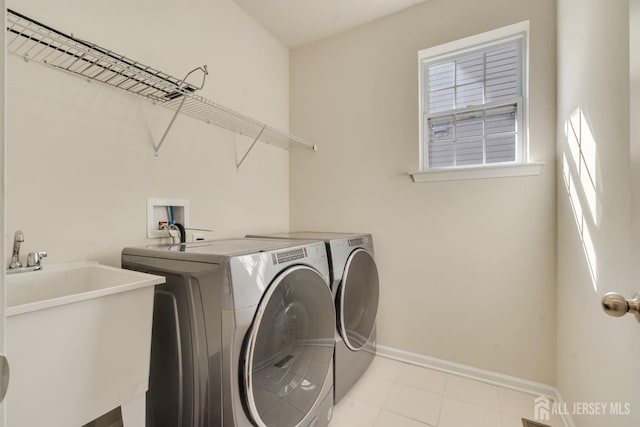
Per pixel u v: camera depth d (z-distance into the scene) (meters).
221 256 1.00
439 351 1.98
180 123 1.66
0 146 0.42
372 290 1.97
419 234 2.06
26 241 1.07
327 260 1.56
